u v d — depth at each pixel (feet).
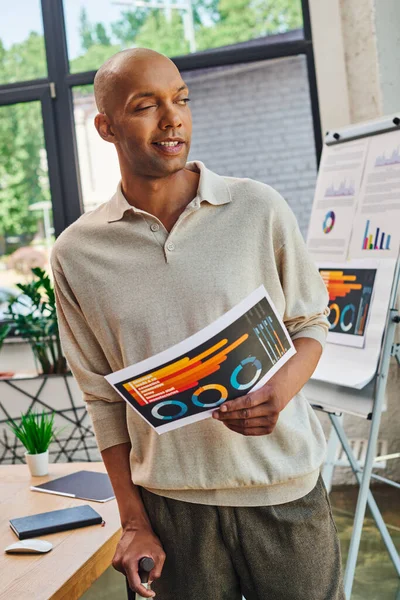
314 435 4.98
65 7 14.47
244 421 4.34
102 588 6.90
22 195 15.02
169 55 14.02
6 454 13.65
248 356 4.25
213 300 4.55
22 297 15.11
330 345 9.60
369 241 9.61
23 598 5.15
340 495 13.17
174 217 4.75
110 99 4.61
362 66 12.80
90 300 4.80
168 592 4.87
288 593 4.73
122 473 5.01
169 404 4.32
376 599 9.64
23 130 14.89
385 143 9.87
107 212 4.91
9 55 14.75
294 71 13.53
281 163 13.82
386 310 8.91
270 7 13.50
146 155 4.54
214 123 13.98
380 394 8.55
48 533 6.31
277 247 4.73
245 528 4.67
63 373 13.17
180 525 4.74
